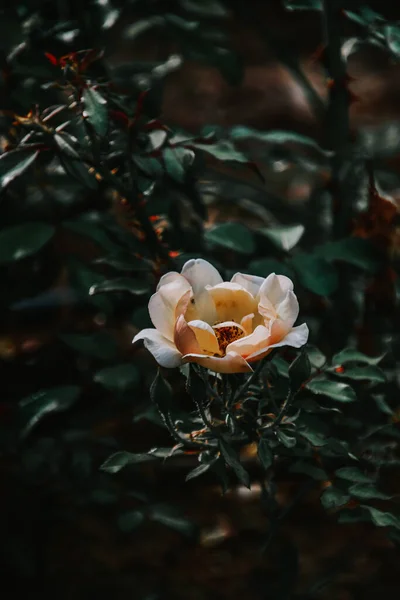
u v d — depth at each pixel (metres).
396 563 0.88
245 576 0.88
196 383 0.64
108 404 0.88
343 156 0.86
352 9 0.83
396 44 0.80
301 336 0.62
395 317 0.85
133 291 0.76
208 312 0.64
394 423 0.80
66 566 0.89
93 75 0.81
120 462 0.70
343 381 0.81
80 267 0.83
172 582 0.88
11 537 0.86
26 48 0.81
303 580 0.87
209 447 0.69
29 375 0.88
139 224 0.78
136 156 0.74
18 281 0.87
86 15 0.84
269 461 0.67
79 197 0.87
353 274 0.91
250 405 0.71
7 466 0.88
